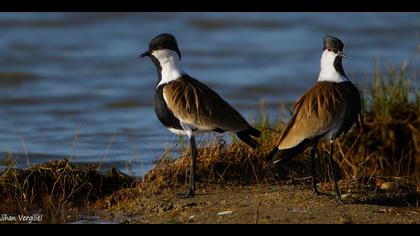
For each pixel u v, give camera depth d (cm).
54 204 1332
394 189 1323
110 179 1420
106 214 1269
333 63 1266
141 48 3005
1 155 1717
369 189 1310
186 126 1303
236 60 2862
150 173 1384
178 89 1309
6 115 2228
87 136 1939
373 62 2703
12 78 2664
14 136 1953
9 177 1377
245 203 1230
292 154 1244
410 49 2916
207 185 1346
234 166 1391
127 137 1912
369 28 3216
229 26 3284
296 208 1193
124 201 1321
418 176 1605
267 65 2808
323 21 3322
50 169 1397
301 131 1238
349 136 1683
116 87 2569
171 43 1333
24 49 2939
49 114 2242
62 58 2877
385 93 1772
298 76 2652
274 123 1772
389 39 3086
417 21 3306
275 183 1370
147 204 1279
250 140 1330
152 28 3241
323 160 1478
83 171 1414
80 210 1297
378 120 1719
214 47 3009
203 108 1291
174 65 1336
